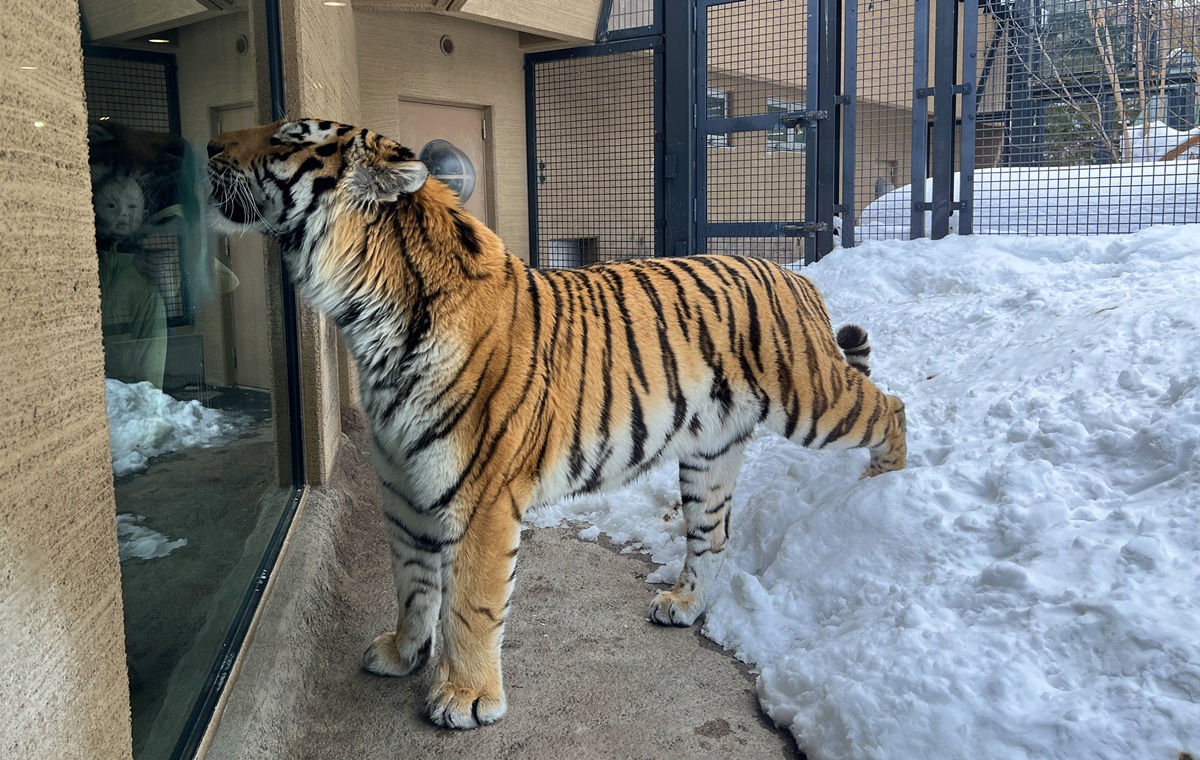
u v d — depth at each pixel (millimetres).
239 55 3791
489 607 2857
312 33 4371
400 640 3227
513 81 9961
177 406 2824
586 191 10281
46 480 1296
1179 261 6109
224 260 3447
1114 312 4574
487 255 2916
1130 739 2201
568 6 9031
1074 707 2336
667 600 3650
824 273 8273
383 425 2826
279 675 2879
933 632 2770
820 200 8961
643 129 9789
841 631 3123
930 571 3180
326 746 2807
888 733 2496
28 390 1240
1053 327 4941
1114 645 2465
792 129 9305
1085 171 8352
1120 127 8477
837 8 8688
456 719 2854
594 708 3010
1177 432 3178
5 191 1169
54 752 1312
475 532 2807
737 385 3430
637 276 3346
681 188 9430
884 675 2668
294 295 4297
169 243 2822
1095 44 8195
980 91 8508
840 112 8914
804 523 3695
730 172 9758
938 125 8320
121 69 2443
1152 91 8570
